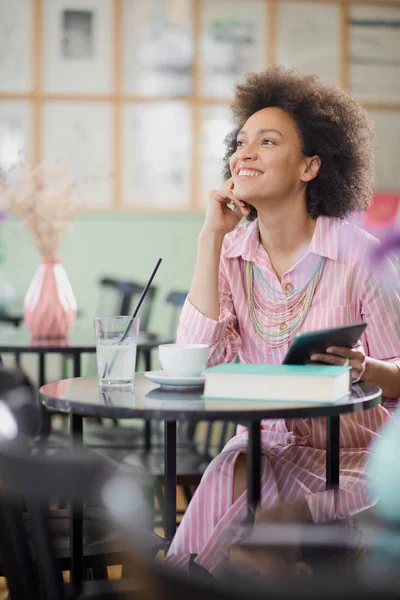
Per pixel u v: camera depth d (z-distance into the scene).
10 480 0.77
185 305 1.86
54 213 2.85
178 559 1.10
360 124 1.99
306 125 1.91
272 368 1.47
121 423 4.54
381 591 0.65
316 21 5.30
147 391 1.53
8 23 5.05
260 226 1.93
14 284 5.01
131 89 5.17
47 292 2.85
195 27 5.20
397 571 0.76
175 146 5.23
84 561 1.52
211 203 1.87
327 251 1.87
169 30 5.18
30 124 5.10
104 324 1.57
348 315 1.86
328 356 1.55
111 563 1.54
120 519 0.70
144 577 0.71
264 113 1.92
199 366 1.58
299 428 1.88
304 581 0.72
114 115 5.16
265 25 5.26
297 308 1.88
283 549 0.88
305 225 1.93
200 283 1.84
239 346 1.90
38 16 5.07
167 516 1.69
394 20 5.38
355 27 5.34
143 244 5.24
